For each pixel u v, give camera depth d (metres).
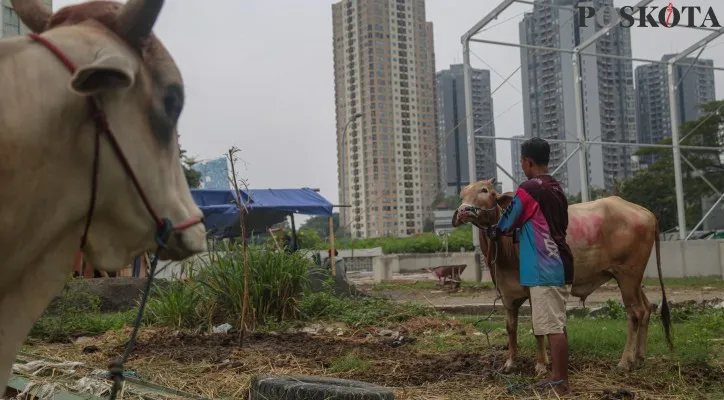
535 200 5.63
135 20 2.40
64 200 2.30
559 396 5.46
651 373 6.30
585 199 22.44
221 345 8.45
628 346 6.69
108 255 2.50
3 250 2.24
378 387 4.57
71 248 2.43
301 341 8.80
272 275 10.45
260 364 6.95
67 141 2.26
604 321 10.45
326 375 6.45
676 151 25.05
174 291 10.45
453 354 7.61
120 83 2.22
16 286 2.37
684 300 14.40
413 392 5.61
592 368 6.60
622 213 6.91
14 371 5.67
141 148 2.43
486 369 6.59
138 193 2.44
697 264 22.89
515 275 6.50
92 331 9.95
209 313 10.12
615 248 6.84
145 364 7.03
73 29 2.35
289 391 4.55
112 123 2.34
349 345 8.38
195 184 22.72
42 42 2.27
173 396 4.95
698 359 6.59
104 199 2.39
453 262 25.09
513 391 5.60
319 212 16.95
